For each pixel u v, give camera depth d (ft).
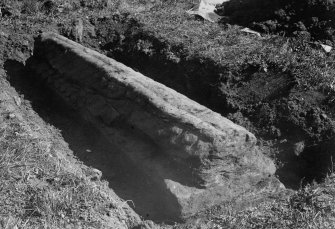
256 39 23.73
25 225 13.79
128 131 17.75
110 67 19.80
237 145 15.72
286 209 15.47
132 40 25.18
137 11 27.86
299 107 19.61
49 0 28.19
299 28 23.86
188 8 28.66
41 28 25.68
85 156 18.42
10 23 25.81
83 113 19.77
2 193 14.85
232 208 15.79
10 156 16.17
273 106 20.10
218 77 21.40
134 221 15.31
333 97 19.60
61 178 15.74
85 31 26.12
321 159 18.62
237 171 16.07
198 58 22.38
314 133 18.98
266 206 15.85
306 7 24.39
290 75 20.70
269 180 16.69
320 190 16.20
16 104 21.29
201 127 15.65
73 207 14.61
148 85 18.28
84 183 15.64
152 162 16.40
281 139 19.38
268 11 25.50
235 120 20.16
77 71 20.80
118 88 18.61
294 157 18.94
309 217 14.85
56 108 21.45
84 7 28.89
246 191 16.28
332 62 21.12
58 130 19.94
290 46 22.54
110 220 14.76
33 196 14.76
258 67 21.35
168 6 28.66
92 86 19.74
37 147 17.10
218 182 15.74
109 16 26.94
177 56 23.17
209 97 21.53
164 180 15.67
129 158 17.30
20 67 23.90
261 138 19.65
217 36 24.20
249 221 15.01
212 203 15.69
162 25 25.40
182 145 15.70
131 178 17.19
